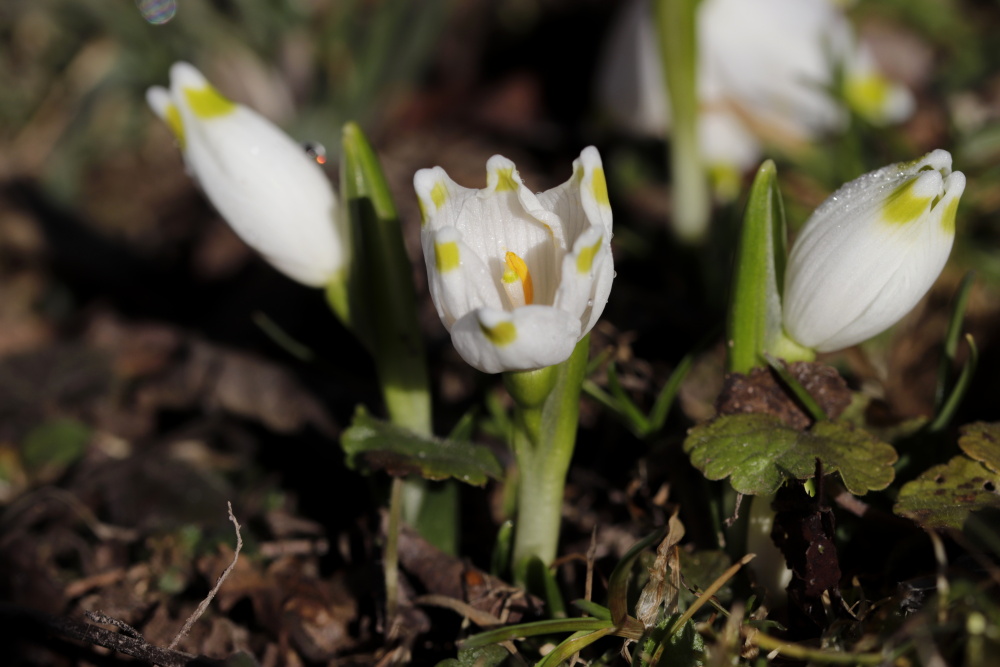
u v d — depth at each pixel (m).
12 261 0.46
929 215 0.25
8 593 0.29
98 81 0.51
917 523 0.25
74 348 0.36
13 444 0.33
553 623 0.26
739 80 0.38
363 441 0.27
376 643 0.28
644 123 0.43
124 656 0.27
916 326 0.33
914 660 0.25
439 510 0.28
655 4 0.33
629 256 0.38
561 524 0.29
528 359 0.24
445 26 0.55
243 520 0.30
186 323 0.42
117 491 0.31
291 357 0.38
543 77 0.53
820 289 0.26
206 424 0.33
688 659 0.25
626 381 0.30
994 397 0.31
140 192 0.51
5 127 0.52
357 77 0.50
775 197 0.26
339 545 0.29
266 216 0.27
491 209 0.25
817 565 0.25
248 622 0.29
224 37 0.51
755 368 0.27
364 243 0.27
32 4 0.51
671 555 0.26
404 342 0.28
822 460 0.25
